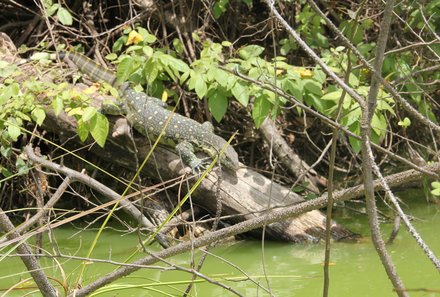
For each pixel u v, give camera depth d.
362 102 4.74
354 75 10.20
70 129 10.48
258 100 9.98
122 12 13.52
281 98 10.13
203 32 12.51
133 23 12.62
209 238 6.54
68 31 12.78
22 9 13.65
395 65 10.84
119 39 12.05
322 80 10.38
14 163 11.20
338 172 12.59
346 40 4.80
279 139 11.76
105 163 11.70
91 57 12.98
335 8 12.37
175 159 10.43
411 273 7.96
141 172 10.76
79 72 11.35
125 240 10.17
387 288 7.50
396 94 5.01
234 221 10.21
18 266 8.98
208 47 10.84
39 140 11.38
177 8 12.79
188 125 10.48
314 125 12.72
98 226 10.97
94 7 13.55
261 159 12.47
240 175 10.30
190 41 12.47
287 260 8.92
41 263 9.08
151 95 11.26
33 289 7.88
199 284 7.96
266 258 9.08
